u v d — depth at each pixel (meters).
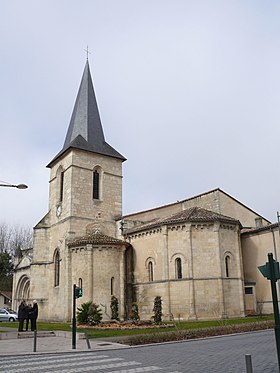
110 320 30.36
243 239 37.38
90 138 40.97
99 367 11.81
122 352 15.47
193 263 31.23
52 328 26.09
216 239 31.56
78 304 32.22
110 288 32.38
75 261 33.75
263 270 8.90
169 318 30.67
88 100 43.16
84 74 45.00
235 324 23.67
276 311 8.42
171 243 32.47
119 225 38.53
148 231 34.69
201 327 23.03
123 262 33.66
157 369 11.16
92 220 38.09
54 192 41.22
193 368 11.11
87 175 39.19
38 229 39.97
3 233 70.56
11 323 34.16
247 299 34.22
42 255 39.22
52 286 37.06
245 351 14.13
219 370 10.63
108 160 41.25
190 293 30.52
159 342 18.45
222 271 31.11
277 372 10.11
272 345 15.62
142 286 33.94
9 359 14.23
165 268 32.06
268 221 42.81
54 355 15.14
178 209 42.84
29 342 19.61
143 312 33.22
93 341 19.31
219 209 39.69
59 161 41.34
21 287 44.78
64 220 37.62
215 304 30.39
